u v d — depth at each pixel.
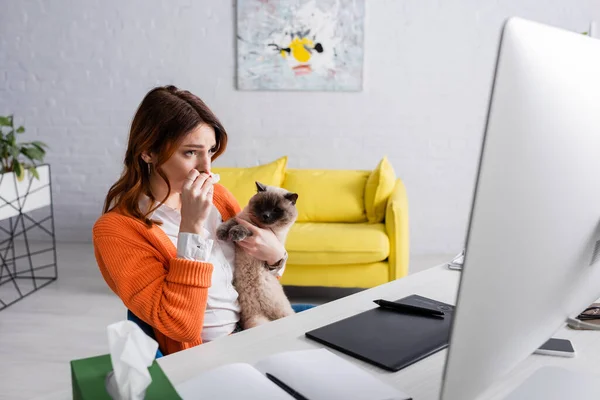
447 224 4.35
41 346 2.61
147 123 1.22
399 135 4.28
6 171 3.33
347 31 4.14
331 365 0.84
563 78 0.55
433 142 4.27
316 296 3.48
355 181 3.68
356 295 1.24
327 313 1.12
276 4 4.15
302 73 4.23
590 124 0.61
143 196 1.31
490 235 0.51
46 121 4.48
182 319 1.14
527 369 0.86
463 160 4.27
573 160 0.59
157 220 1.32
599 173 0.65
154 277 1.17
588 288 0.75
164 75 4.35
